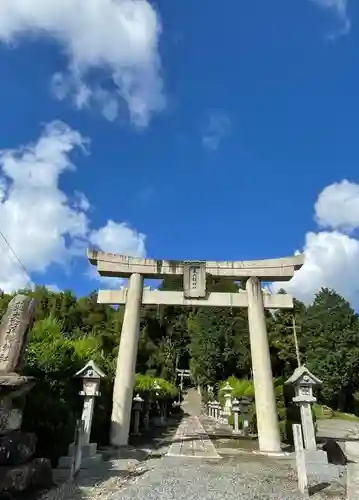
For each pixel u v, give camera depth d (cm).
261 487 919
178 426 2959
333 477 1005
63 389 1128
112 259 1850
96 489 852
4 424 743
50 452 1041
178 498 800
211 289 4772
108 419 1627
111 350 3081
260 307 1775
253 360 1689
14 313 859
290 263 1814
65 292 3303
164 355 5644
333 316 5038
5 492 685
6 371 786
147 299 1814
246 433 2208
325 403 4850
